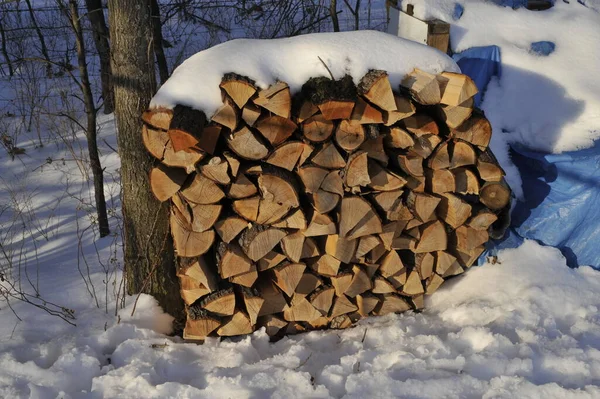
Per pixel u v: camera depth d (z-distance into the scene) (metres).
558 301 3.68
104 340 3.43
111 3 3.44
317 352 3.41
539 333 3.38
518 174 4.08
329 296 3.59
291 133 3.17
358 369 3.15
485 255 4.02
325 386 2.99
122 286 4.02
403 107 3.24
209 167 3.13
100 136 6.54
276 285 3.54
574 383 3.02
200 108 3.04
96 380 3.07
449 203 3.60
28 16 9.95
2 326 3.60
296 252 3.39
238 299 3.54
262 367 3.20
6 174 5.84
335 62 3.20
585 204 3.88
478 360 3.11
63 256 4.50
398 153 3.45
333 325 3.73
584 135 4.05
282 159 3.21
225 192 3.22
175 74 3.18
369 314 3.82
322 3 8.17
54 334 3.55
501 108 4.27
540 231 4.03
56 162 6.03
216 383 3.00
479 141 3.49
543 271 3.88
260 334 3.55
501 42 4.40
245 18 8.59
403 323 3.67
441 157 3.48
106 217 4.78
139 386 3.02
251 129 3.13
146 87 3.53
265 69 3.15
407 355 3.18
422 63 3.36
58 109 6.91
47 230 4.89
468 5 4.53
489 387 2.95
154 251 3.70
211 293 3.45
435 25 4.28
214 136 3.07
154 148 3.12
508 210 3.76
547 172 4.02
